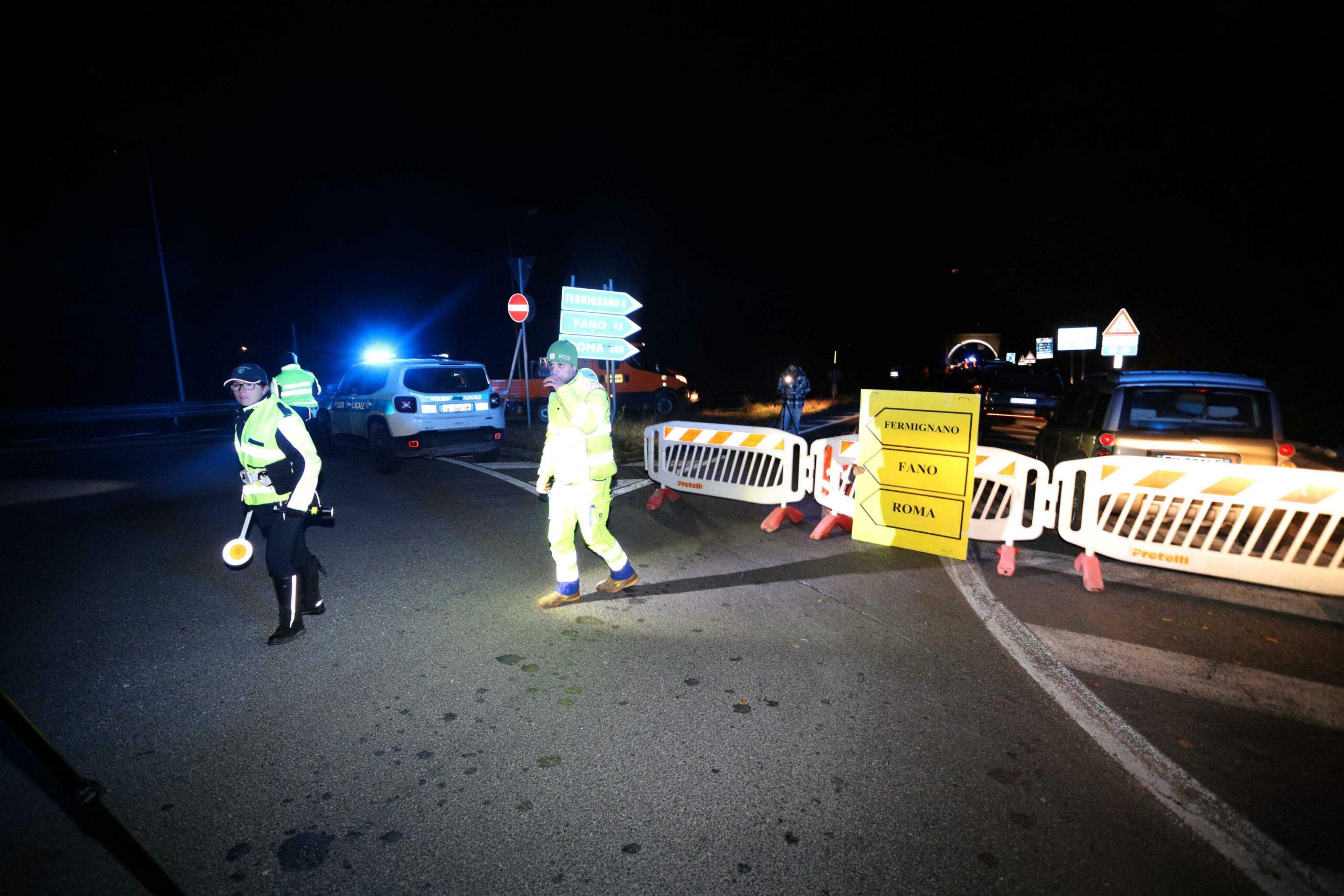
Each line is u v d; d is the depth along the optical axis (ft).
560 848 8.63
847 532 23.00
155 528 24.12
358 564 19.77
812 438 50.42
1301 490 16.14
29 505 27.96
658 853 8.55
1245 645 14.51
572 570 16.49
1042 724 11.41
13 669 13.25
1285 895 7.97
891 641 14.60
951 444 19.33
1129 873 8.25
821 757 10.50
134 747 10.68
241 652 14.02
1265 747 10.84
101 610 16.26
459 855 8.50
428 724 11.39
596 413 15.92
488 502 27.81
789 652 14.07
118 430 67.36
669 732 11.16
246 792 9.64
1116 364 46.01
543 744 10.83
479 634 14.92
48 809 9.27
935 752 10.63
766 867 8.33
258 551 21.22
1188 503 17.21
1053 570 19.42
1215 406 21.63
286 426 14.11
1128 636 14.90
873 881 8.11
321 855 8.48
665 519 24.85
